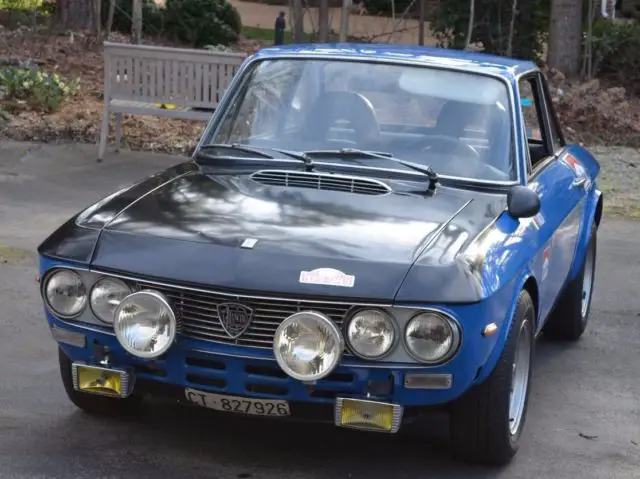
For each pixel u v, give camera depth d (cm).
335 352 452
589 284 780
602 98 1662
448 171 572
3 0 2231
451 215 521
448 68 615
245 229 494
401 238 487
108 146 1306
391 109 598
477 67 619
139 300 467
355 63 622
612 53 1875
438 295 454
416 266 463
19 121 1362
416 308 453
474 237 497
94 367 492
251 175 564
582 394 656
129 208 526
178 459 521
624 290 906
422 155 580
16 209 1036
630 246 1059
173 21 2162
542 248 566
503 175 573
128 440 541
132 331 468
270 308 463
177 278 471
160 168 1230
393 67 619
